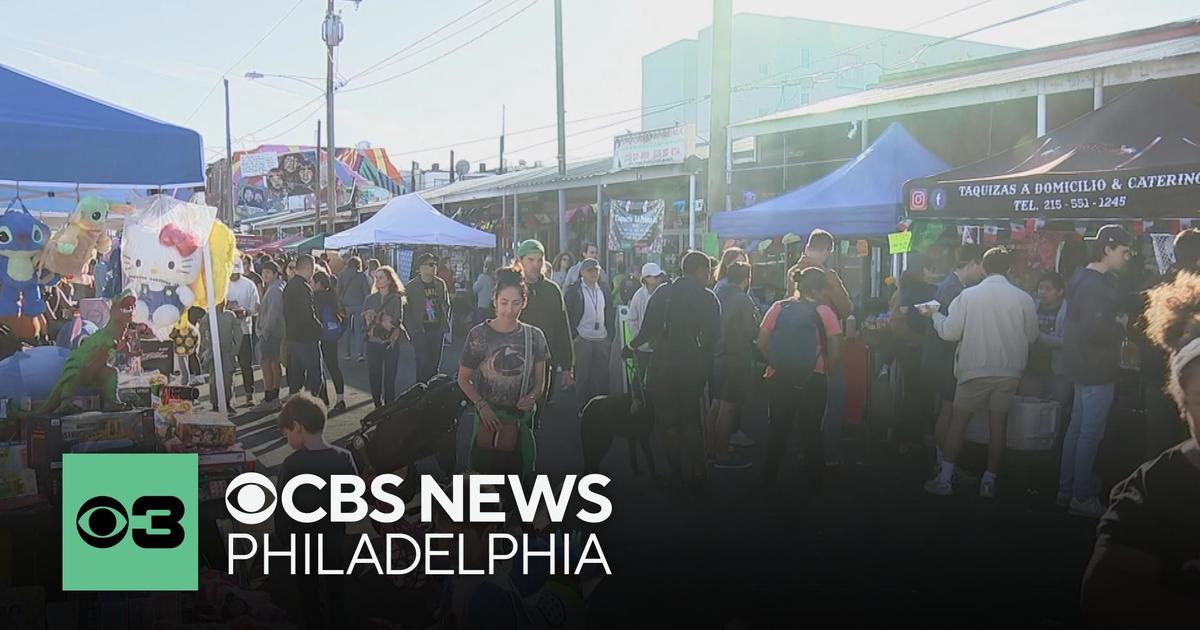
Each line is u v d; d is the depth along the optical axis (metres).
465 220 26.97
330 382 13.28
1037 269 9.77
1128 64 11.21
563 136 23.31
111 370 5.52
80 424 4.66
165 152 5.50
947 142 14.87
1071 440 6.46
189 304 8.03
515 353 5.38
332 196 29.88
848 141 16.05
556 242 23.17
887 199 9.70
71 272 7.35
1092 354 6.14
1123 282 7.88
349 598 4.50
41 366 5.54
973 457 7.70
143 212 7.89
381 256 29.55
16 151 5.03
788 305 6.96
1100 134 7.73
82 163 5.23
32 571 4.31
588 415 7.26
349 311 16.08
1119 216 6.71
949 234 8.70
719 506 6.64
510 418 5.36
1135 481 2.06
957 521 6.24
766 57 49.69
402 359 16.16
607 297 12.38
